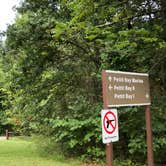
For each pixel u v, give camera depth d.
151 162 9.48
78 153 15.94
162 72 13.38
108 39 13.04
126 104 8.46
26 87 17.06
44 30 14.98
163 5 12.52
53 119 16.19
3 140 31.11
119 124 13.71
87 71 16.28
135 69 13.60
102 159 14.62
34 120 18.91
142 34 11.36
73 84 16.67
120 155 14.45
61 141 16.67
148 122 9.50
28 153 17.95
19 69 16.52
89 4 11.29
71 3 11.54
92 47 15.55
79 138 15.20
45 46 15.69
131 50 13.00
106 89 7.89
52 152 16.86
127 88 8.55
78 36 14.99
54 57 16.30
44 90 17.02
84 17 11.98
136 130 13.53
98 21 12.42
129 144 13.20
